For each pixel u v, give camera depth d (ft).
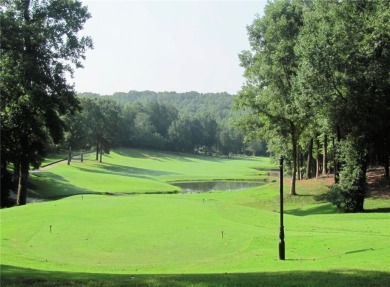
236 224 86.17
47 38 133.90
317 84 122.42
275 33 150.30
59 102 141.79
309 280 39.68
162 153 572.10
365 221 94.43
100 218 90.53
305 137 189.57
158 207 107.76
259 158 645.92
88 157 439.22
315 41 120.06
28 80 131.95
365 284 37.35
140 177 312.09
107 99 410.93
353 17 120.67
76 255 60.75
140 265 55.67
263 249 65.41
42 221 86.07
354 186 124.06
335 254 60.29
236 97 163.02
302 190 168.86
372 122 124.16
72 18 138.10
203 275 44.55
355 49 117.19
